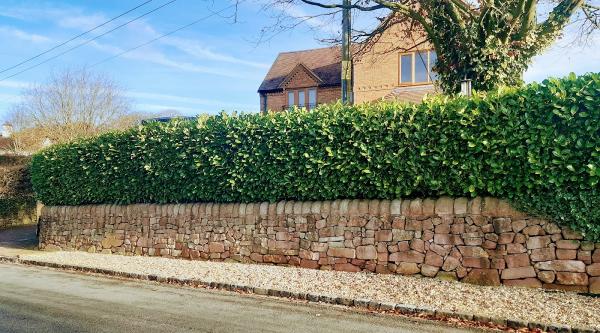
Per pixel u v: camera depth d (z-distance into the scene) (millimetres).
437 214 8867
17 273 11539
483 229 8398
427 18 12047
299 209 10570
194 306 7414
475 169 8453
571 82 7781
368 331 5934
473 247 8453
